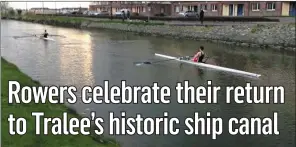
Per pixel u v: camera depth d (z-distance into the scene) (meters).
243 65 29.86
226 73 25.81
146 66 28.59
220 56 35.03
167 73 25.69
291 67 28.97
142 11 96.81
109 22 78.19
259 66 29.45
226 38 48.28
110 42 48.78
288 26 42.16
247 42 45.38
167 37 57.22
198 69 27.30
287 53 37.53
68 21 94.81
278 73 26.39
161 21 67.94
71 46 43.28
